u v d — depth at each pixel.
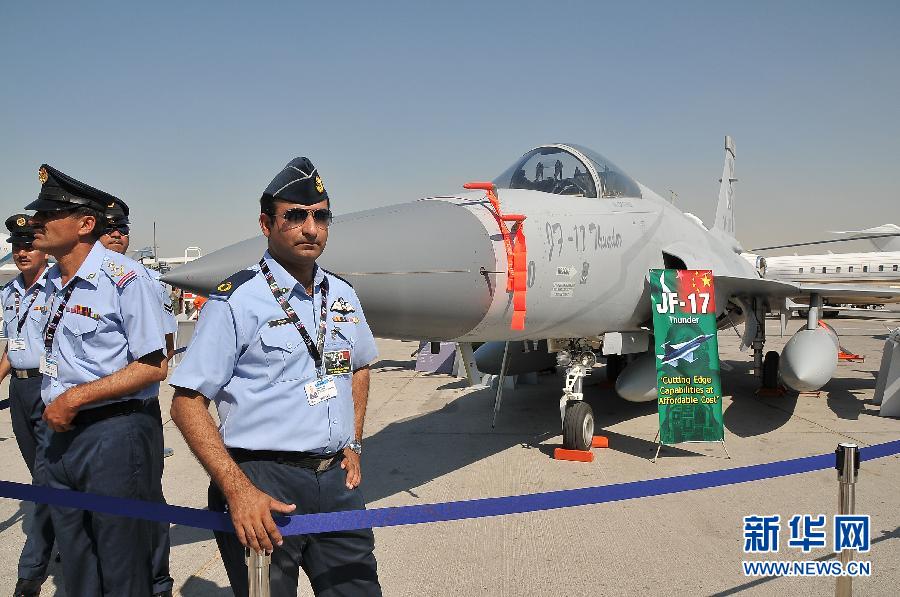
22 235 4.66
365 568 2.76
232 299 2.52
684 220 8.59
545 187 6.96
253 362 2.57
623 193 7.42
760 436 8.08
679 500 5.70
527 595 4.02
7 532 5.36
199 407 2.45
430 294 4.75
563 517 5.34
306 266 2.70
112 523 3.18
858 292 9.16
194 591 4.19
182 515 2.66
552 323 6.14
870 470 6.51
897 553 4.52
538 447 7.63
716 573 4.30
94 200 3.35
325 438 2.64
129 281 3.26
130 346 3.21
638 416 9.38
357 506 2.81
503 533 5.02
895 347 9.20
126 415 3.33
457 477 6.51
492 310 5.23
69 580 3.29
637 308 7.19
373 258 4.53
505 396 11.17
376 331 4.87
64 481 3.28
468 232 5.23
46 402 3.39
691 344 6.96
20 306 4.79
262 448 2.58
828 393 11.11
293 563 2.67
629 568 4.38
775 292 9.31
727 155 14.97
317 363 2.65
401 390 12.15
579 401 7.28
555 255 5.92
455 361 13.61
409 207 5.44
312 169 2.64
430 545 4.80
